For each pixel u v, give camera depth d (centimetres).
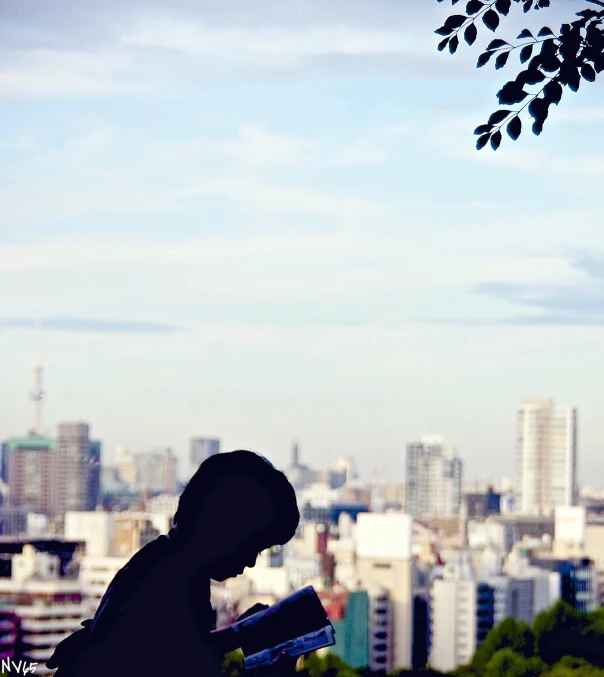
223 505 328
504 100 608
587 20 608
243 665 328
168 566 327
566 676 4384
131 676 318
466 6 617
